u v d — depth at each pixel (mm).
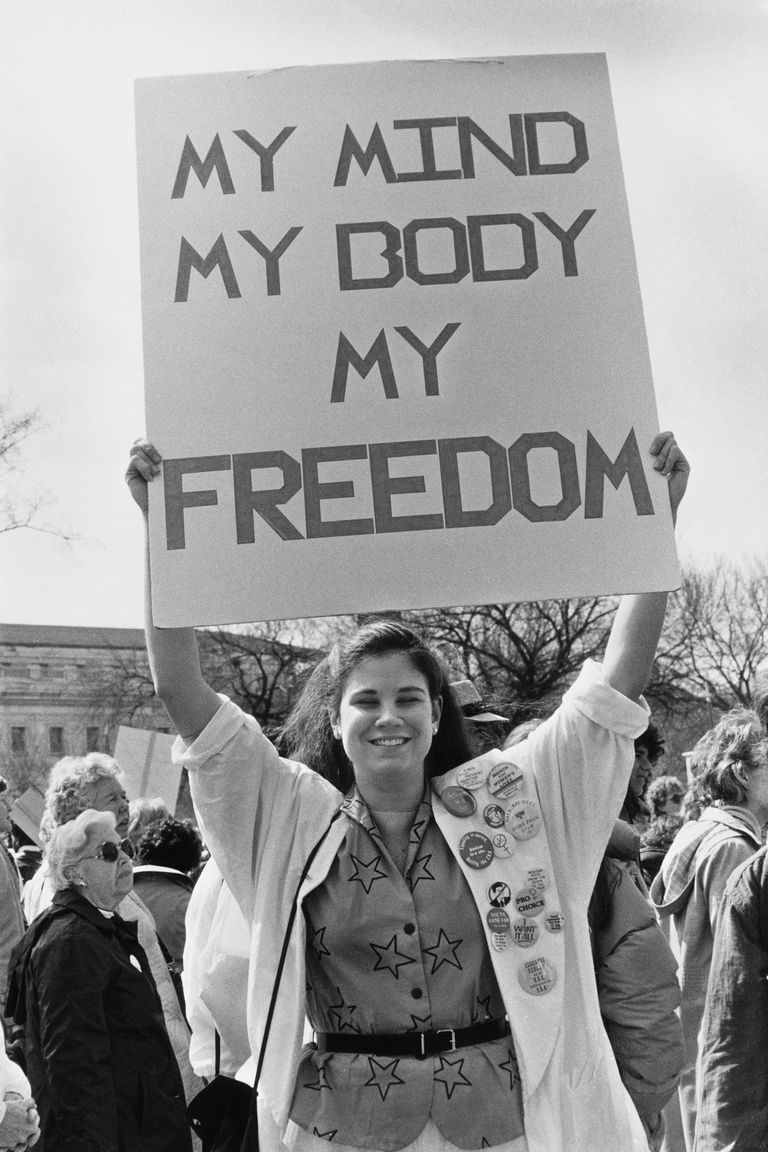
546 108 2826
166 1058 4078
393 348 2699
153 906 5293
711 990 3377
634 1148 2508
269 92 2795
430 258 2738
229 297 2701
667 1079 3072
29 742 38438
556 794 2594
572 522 2660
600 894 3152
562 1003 2469
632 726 2557
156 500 2631
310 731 2855
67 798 5141
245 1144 2508
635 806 4734
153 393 2662
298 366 2684
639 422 2695
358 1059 2404
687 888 4660
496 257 2748
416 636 2625
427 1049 2398
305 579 2623
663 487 2678
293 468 2650
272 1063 2441
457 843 2504
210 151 2762
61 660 38938
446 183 2773
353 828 2516
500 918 2469
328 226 2740
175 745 2621
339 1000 2443
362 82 2812
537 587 2641
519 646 30859
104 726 39188
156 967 4785
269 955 2492
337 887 2477
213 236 2725
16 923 5582
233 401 2666
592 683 2588
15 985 4074
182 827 5547
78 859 4109
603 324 2734
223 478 2641
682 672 35219
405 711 2529
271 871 2533
